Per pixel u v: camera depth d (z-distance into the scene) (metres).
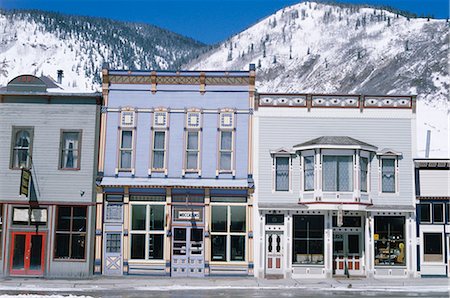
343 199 33.31
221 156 34.62
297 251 34.16
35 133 34.28
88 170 34.03
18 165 34.16
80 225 33.81
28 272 33.41
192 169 34.47
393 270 33.88
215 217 34.22
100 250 33.72
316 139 34.25
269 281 32.06
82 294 27.11
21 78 35.19
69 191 33.84
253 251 33.88
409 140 34.75
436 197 34.22
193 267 33.84
